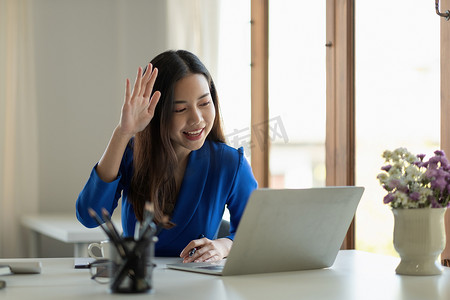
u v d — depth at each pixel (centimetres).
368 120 244
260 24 326
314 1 278
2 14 394
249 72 338
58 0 411
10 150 393
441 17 203
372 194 241
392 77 229
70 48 414
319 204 141
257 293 117
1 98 392
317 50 276
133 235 179
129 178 179
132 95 156
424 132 213
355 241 252
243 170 184
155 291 118
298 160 292
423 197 135
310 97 282
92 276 129
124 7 411
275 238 138
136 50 412
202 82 169
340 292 118
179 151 176
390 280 132
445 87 201
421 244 137
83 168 416
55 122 412
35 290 119
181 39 368
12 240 390
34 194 396
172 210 175
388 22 231
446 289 122
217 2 352
